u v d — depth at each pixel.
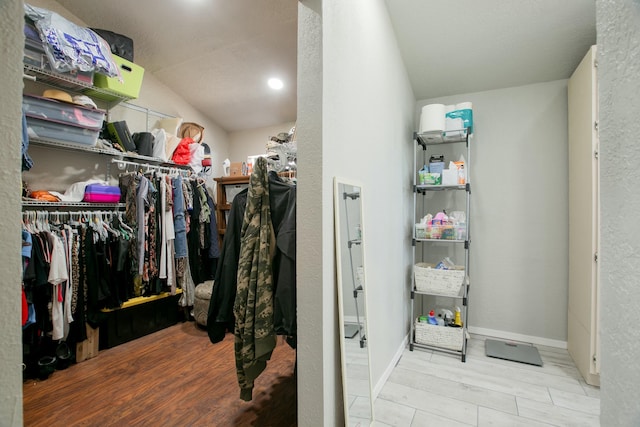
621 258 0.50
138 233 2.84
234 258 1.75
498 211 2.94
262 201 1.60
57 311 2.23
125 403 1.90
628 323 0.48
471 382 2.13
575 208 2.42
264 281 1.54
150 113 3.45
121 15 2.65
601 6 0.55
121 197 2.95
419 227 2.70
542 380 2.15
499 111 2.94
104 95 2.79
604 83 0.55
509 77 2.75
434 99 3.19
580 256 2.30
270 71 3.33
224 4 2.51
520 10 2.06
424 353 2.58
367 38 1.82
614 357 0.52
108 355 2.55
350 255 1.54
